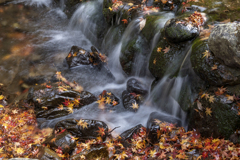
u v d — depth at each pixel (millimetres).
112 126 4539
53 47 7250
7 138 3965
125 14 5930
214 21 4426
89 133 4047
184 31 4074
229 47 3111
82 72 6098
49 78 5871
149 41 5145
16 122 4367
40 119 4633
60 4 9438
